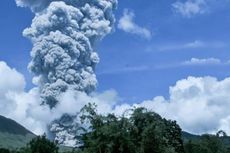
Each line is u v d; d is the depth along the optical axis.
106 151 55.53
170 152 57.69
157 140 56.25
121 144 55.28
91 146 56.59
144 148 55.84
